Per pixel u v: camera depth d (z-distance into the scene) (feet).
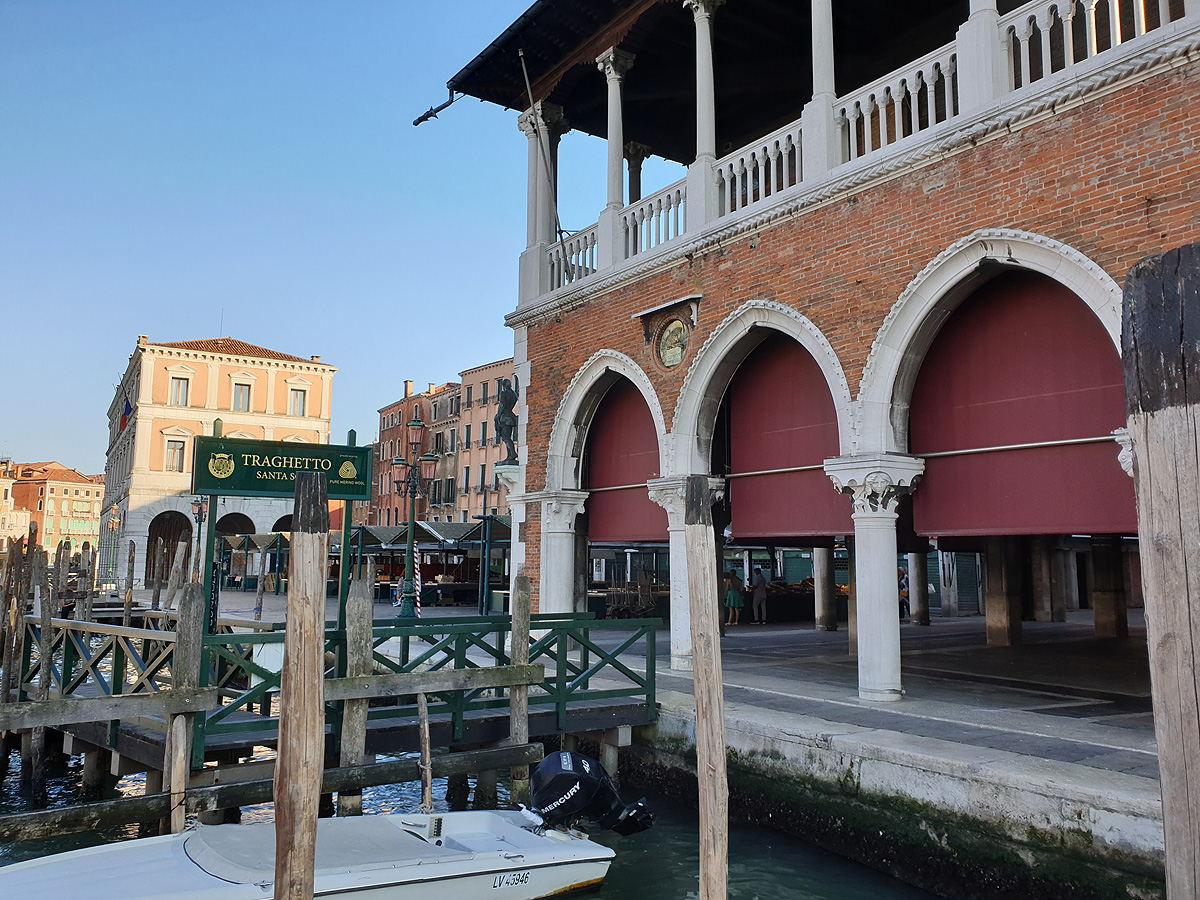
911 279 30.83
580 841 22.48
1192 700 5.93
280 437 174.91
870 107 33.83
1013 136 28.43
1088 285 26.18
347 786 24.63
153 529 164.14
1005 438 29.60
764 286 36.40
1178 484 6.06
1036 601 78.64
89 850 19.07
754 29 46.80
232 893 16.99
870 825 23.72
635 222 44.62
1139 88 25.53
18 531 377.91
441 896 19.36
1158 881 17.75
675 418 39.88
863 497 31.45
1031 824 20.02
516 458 53.57
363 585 25.57
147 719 28.66
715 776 13.89
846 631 66.44
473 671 27.20
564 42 47.73
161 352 164.96
